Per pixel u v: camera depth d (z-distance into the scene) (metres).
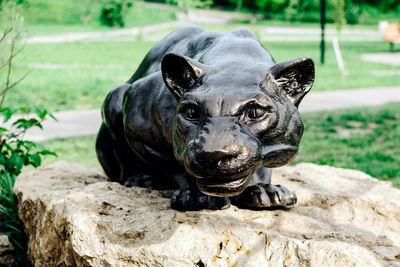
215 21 46.16
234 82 2.72
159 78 3.51
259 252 2.84
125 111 3.64
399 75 18.69
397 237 3.04
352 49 29.16
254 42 3.24
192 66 2.85
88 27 41.59
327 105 12.64
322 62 21.83
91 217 3.12
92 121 10.38
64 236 3.28
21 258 4.29
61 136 8.99
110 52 25.28
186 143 2.70
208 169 2.52
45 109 5.05
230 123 2.56
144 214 3.15
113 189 3.67
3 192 4.53
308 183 4.14
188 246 2.88
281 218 3.21
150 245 2.91
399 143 9.00
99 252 2.99
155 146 3.51
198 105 2.68
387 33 28.38
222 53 3.13
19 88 13.55
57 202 3.45
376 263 2.69
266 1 51.69
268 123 2.66
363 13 59.78
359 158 7.97
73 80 15.68
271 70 2.82
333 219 3.46
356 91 15.05
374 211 3.67
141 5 50.53
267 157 2.72
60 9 44.25
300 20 52.94
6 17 5.33
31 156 5.06
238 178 2.61
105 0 43.84
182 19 46.16
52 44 28.19
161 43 4.04
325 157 8.07
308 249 2.77
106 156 4.34
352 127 10.21
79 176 4.55
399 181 6.93
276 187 3.36
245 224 3.00
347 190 3.99
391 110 11.95
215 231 2.93
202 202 3.20
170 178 3.67
